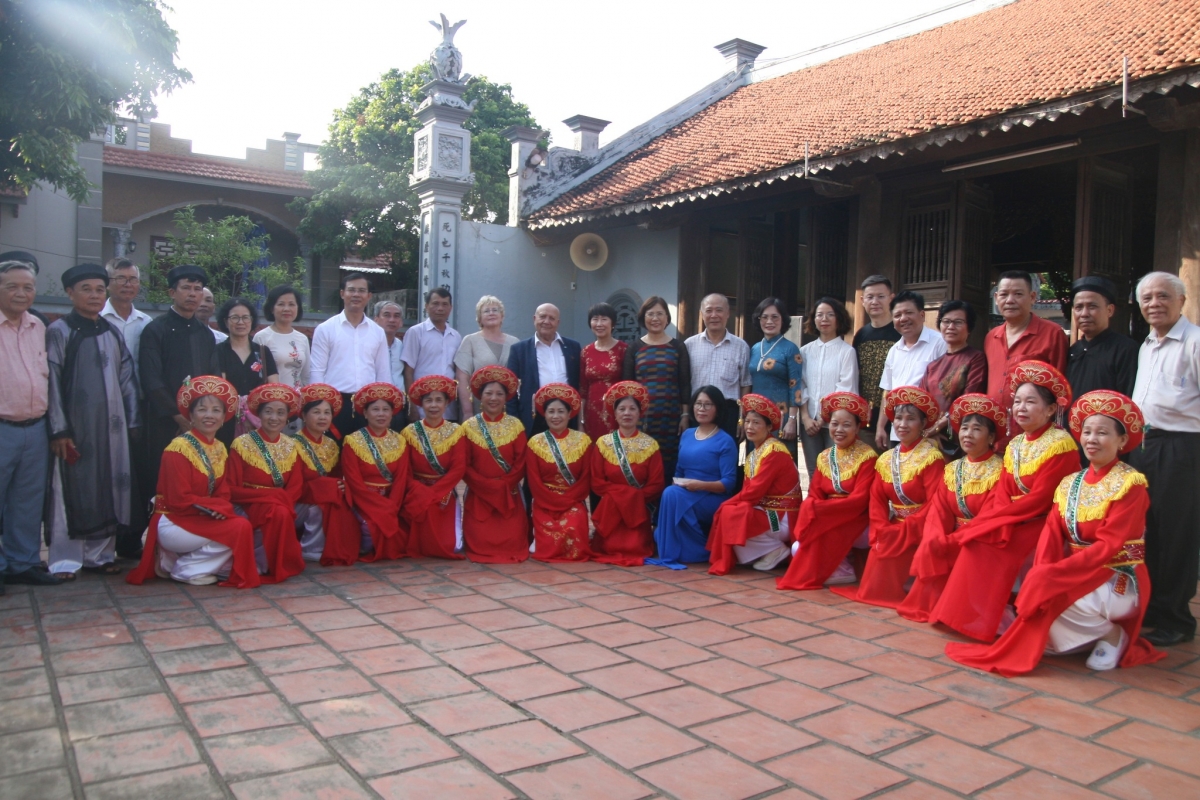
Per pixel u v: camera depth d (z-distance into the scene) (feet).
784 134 31.60
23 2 26.18
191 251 56.03
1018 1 34.94
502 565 17.99
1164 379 12.84
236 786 8.16
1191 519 12.89
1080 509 12.39
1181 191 21.17
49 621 13.20
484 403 19.06
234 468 16.62
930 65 32.12
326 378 19.29
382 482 18.20
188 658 11.65
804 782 8.52
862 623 14.06
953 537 13.99
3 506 14.97
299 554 16.58
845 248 32.60
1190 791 8.45
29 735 9.19
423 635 12.88
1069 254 42.24
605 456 18.86
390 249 63.41
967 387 15.85
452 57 37.70
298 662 11.58
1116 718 10.28
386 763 8.70
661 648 12.52
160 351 16.79
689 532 18.29
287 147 69.15
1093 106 20.25
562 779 8.46
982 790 8.43
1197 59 18.26
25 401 14.71
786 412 19.01
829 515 16.15
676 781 8.48
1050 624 11.97
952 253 26.99
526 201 40.57
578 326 41.93
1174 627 13.21
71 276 15.72
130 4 29.09
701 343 20.01
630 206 33.50
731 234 36.45
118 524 16.17
